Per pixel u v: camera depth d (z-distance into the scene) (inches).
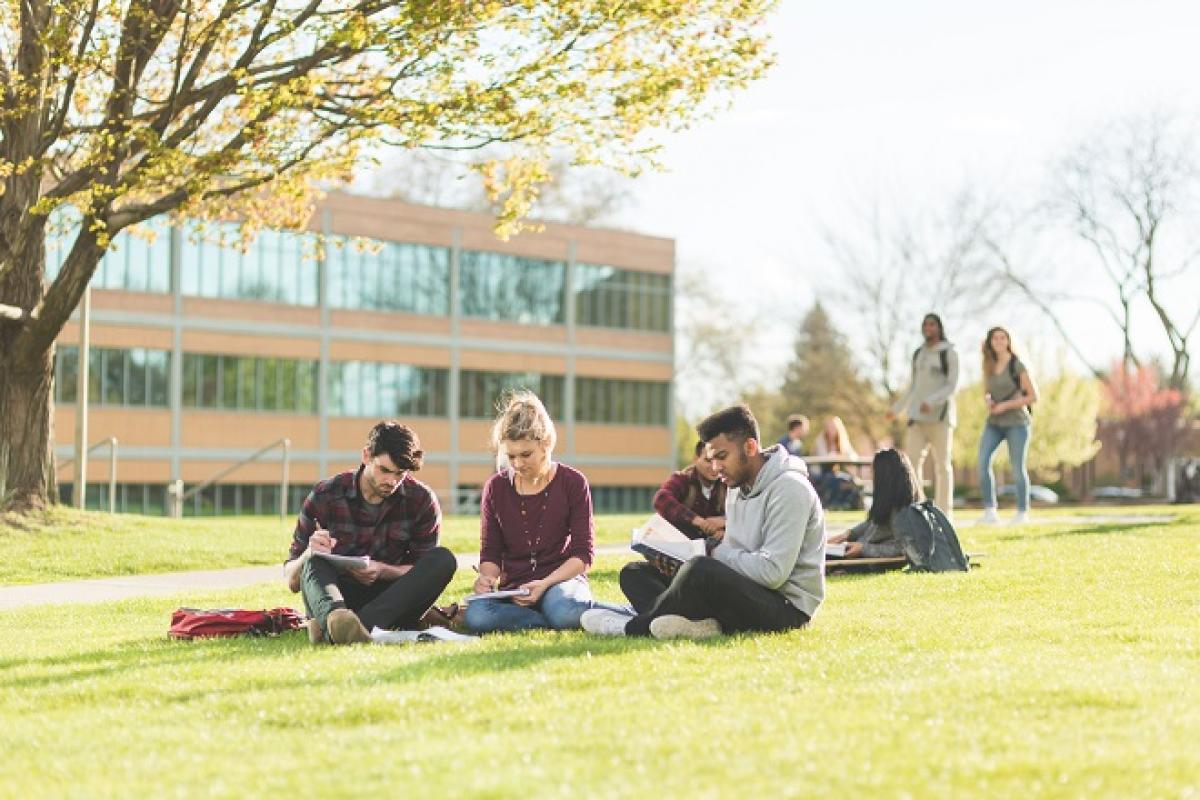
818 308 2422.5
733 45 611.5
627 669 210.2
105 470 1653.5
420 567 271.7
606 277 2215.8
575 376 2171.5
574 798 133.5
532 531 285.9
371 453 276.2
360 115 578.9
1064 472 2554.1
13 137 586.9
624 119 613.6
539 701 185.0
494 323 2065.7
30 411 621.6
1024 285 2009.1
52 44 534.9
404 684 200.2
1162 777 140.0
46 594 435.8
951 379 565.9
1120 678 193.5
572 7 584.7
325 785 142.6
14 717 189.6
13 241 606.9
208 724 178.7
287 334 1829.5
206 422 1748.3
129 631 308.5
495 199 705.6
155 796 140.5
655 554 274.5
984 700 178.2
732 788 136.4
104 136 556.1
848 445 974.4
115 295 1668.3
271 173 583.5
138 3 554.6
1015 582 360.2
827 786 136.9
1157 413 2439.7
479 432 2043.6
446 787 139.2
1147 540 478.6
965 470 2546.8
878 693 183.9
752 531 259.4
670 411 2295.8
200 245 1744.6
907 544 398.6
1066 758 146.3
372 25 554.9
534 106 598.5
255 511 1800.0
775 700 180.9
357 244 723.4
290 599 380.8
